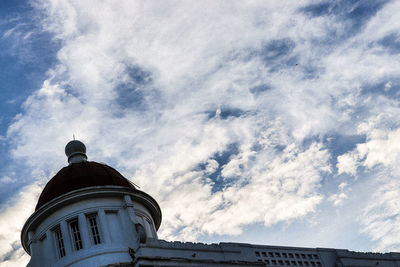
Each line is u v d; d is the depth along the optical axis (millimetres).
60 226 28234
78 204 28719
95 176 30906
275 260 28578
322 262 30109
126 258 26656
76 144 35781
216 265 25328
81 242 27625
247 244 28469
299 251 29891
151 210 31781
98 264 26219
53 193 30031
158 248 25531
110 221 28531
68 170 32031
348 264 30422
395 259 32562
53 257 27609
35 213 28828
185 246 26344
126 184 31859
